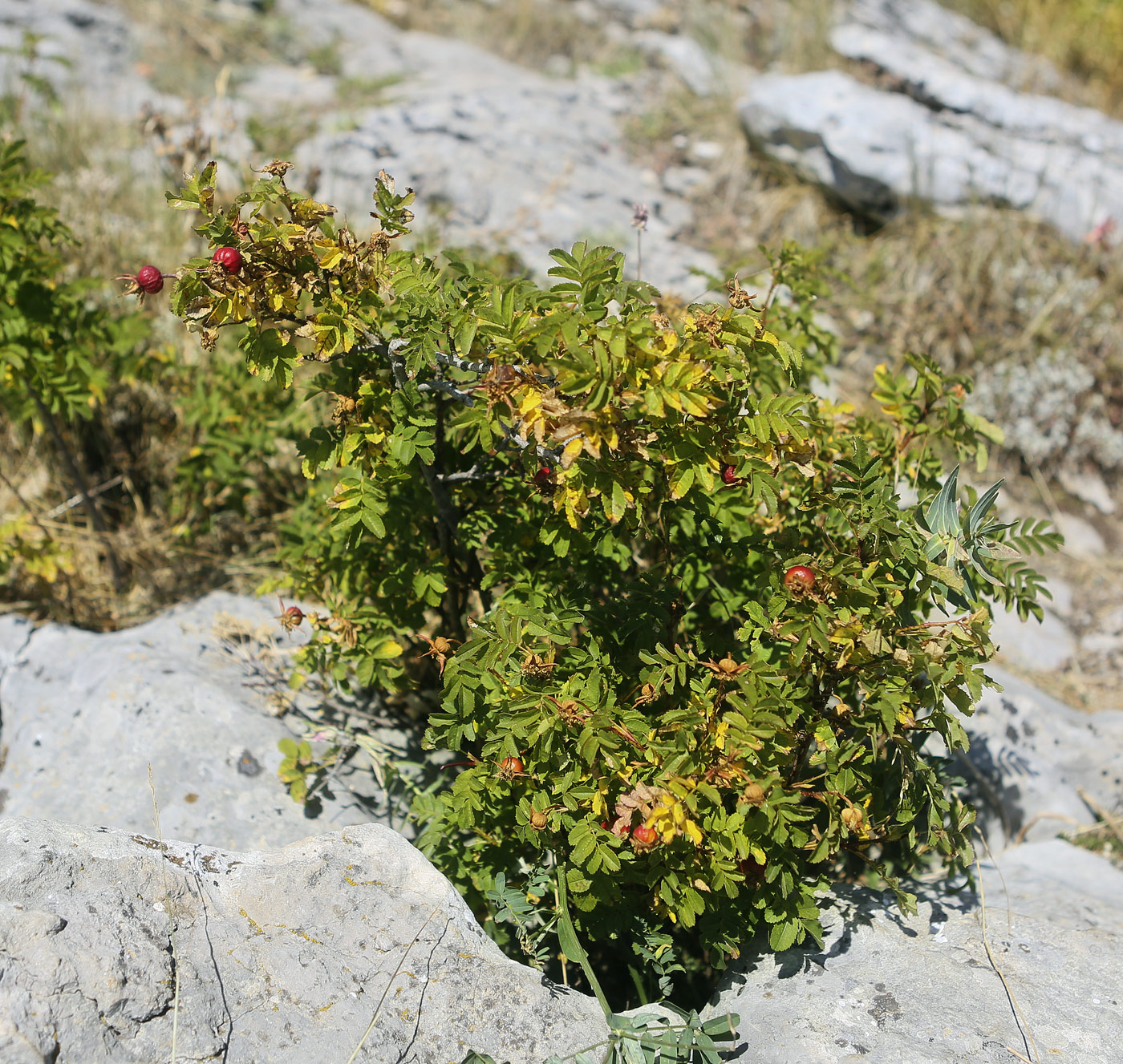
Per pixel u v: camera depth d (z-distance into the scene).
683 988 2.48
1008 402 4.67
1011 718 3.27
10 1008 1.69
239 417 3.50
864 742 2.45
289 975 1.96
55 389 3.20
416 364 2.13
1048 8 7.87
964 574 2.22
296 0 8.70
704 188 5.98
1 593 3.71
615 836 2.00
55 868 1.96
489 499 2.68
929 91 6.18
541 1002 2.03
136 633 3.20
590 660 2.18
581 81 7.46
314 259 2.14
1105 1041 2.04
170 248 4.61
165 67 7.38
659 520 2.41
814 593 2.06
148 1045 1.77
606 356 1.87
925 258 5.21
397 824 2.69
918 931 2.35
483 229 5.08
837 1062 1.97
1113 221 5.04
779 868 2.09
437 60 7.77
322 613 3.31
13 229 3.06
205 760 2.71
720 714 2.13
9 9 7.33
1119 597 4.16
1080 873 2.75
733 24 7.70
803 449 2.16
